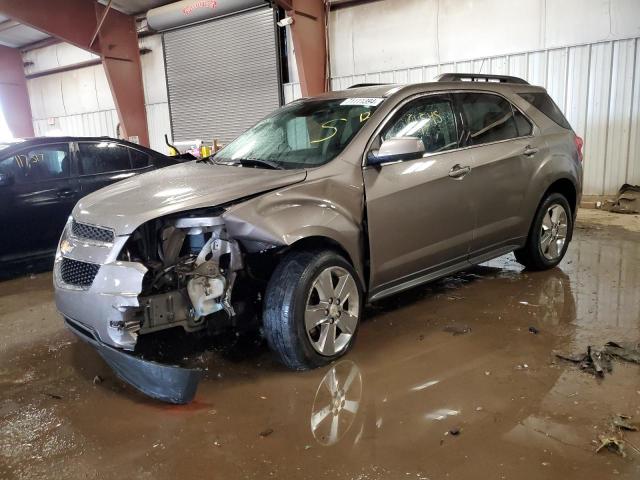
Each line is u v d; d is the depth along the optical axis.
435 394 2.95
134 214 3.01
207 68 12.26
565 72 8.06
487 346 3.52
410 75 9.67
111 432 2.74
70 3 12.19
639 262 5.27
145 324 2.97
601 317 3.92
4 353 3.80
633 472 2.26
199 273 3.04
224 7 11.16
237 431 2.69
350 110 3.92
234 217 2.98
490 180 4.20
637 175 7.79
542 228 4.86
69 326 3.37
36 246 5.82
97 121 15.63
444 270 4.11
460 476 2.28
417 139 3.37
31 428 2.80
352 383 3.12
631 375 3.07
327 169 3.42
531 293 4.48
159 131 13.81
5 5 11.20
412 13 9.40
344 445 2.54
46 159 5.94
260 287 3.38
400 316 4.11
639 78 7.52
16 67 16.83
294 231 3.08
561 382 3.02
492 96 4.49
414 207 3.71
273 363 3.43
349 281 3.40
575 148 5.02
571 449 2.43
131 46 13.35
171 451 2.55
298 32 9.85
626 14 7.45
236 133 12.16
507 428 2.61
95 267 3.02
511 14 8.38
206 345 3.71
